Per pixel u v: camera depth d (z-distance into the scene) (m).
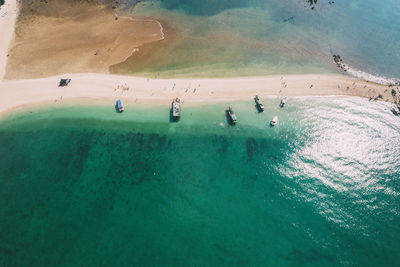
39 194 49.75
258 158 56.75
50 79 72.12
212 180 52.78
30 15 93.75
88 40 87.12
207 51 85.81
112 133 60.41
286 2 112.06
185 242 44.06
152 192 50.62
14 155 55.62
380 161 56.28
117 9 103.19
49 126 61.31
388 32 97.62
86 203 48.78
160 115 64.38
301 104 68.69
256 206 49.06
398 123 64.25
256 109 67.00
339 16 105.69
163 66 78.75
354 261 42.56
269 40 92.44
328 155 57.31
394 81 77.38
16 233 44.72
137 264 41.66
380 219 47.34
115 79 73.19
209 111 65.88
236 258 42.44
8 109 64.50
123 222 46.34
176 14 103.06
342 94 72.12
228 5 109.88
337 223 46.84
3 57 77.81
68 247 43.34
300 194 50.97
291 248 43.81
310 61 83.69
